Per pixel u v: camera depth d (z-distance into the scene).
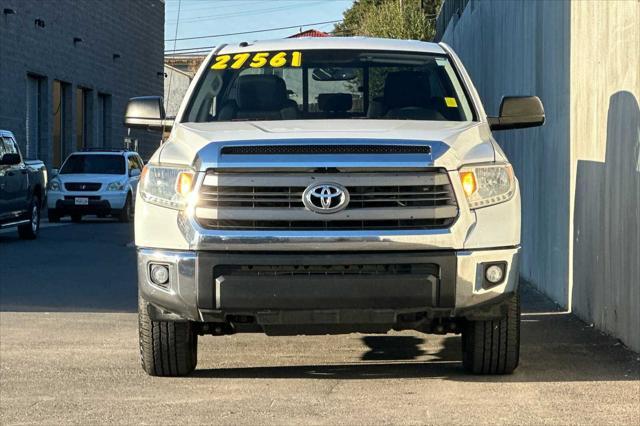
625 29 8.01
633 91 7.73
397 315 6.24
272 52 7.92
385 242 6.05
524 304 10.82
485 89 18.08
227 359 7.68
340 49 7.86
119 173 26.31
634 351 7.73
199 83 7.73
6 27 29.70
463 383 6.70
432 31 51.94
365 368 7.31
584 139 9.49
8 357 7.70
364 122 6.93
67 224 25.22
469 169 6.23
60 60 34.88
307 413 5.89
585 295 9.41
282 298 6.10
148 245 6.34
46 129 33.75
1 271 13.84
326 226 6.09
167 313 6.41
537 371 7.07
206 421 5.71
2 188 17.44
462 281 6.12
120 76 42.44
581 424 5.62
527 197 12.91
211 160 6.18
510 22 14.57
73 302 10.82
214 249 6.13
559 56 10.76
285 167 6.11
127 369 7.24
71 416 5.86
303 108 7.47
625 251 7.96
